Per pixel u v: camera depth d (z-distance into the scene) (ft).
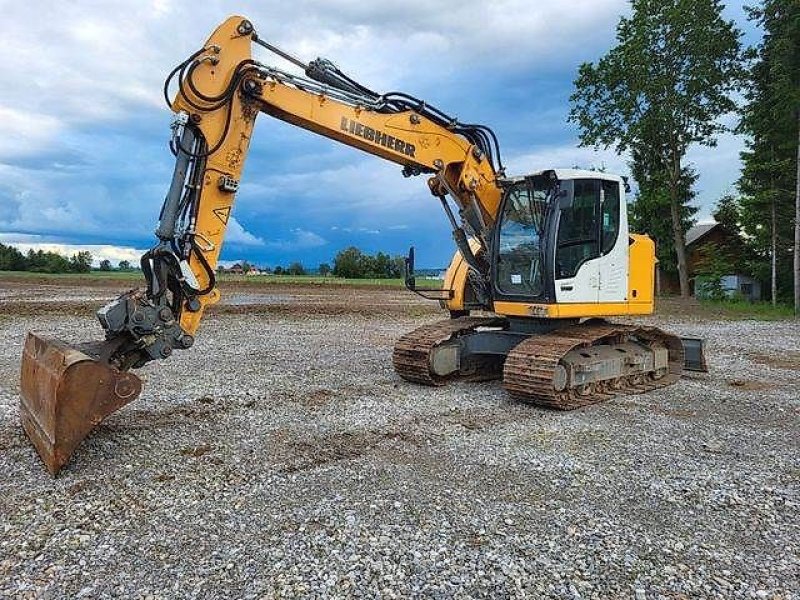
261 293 92.99
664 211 116.98
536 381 24.84
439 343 29.22
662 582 12.00
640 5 101.71
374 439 20.72
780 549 13.43
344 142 24.20
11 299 69.00
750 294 110.73
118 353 18.76
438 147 26.63
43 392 17.88
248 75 20.89
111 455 18.53
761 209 92.27
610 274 28.76
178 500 15.44
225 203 20.81
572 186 26.61
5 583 11.57
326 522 14.29
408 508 15.14
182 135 19.74
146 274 19.12
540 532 13.99
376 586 11.66
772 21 79.30
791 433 22.56
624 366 29.37
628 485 16.96
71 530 13.73
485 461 18.67
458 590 11.59
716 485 17.07
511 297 28.27
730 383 32.04
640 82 101.76
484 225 28.94
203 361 35.12
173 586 11.54
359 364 35.19
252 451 19.26
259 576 11.93
